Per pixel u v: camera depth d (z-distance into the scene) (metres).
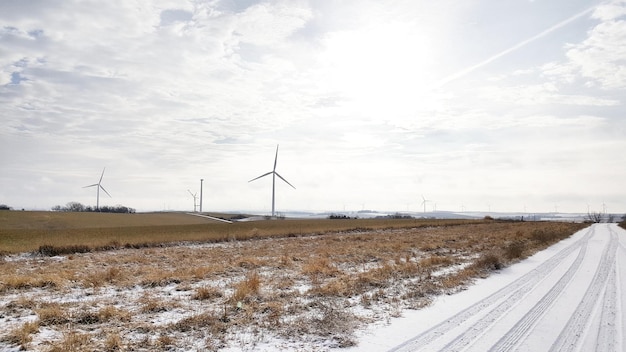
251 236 43.47
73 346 7.45
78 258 25.09
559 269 18.50
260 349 7.60
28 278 14.67
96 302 11.49
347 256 23.88
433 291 13.20
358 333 8.63
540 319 9.79
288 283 14.50
